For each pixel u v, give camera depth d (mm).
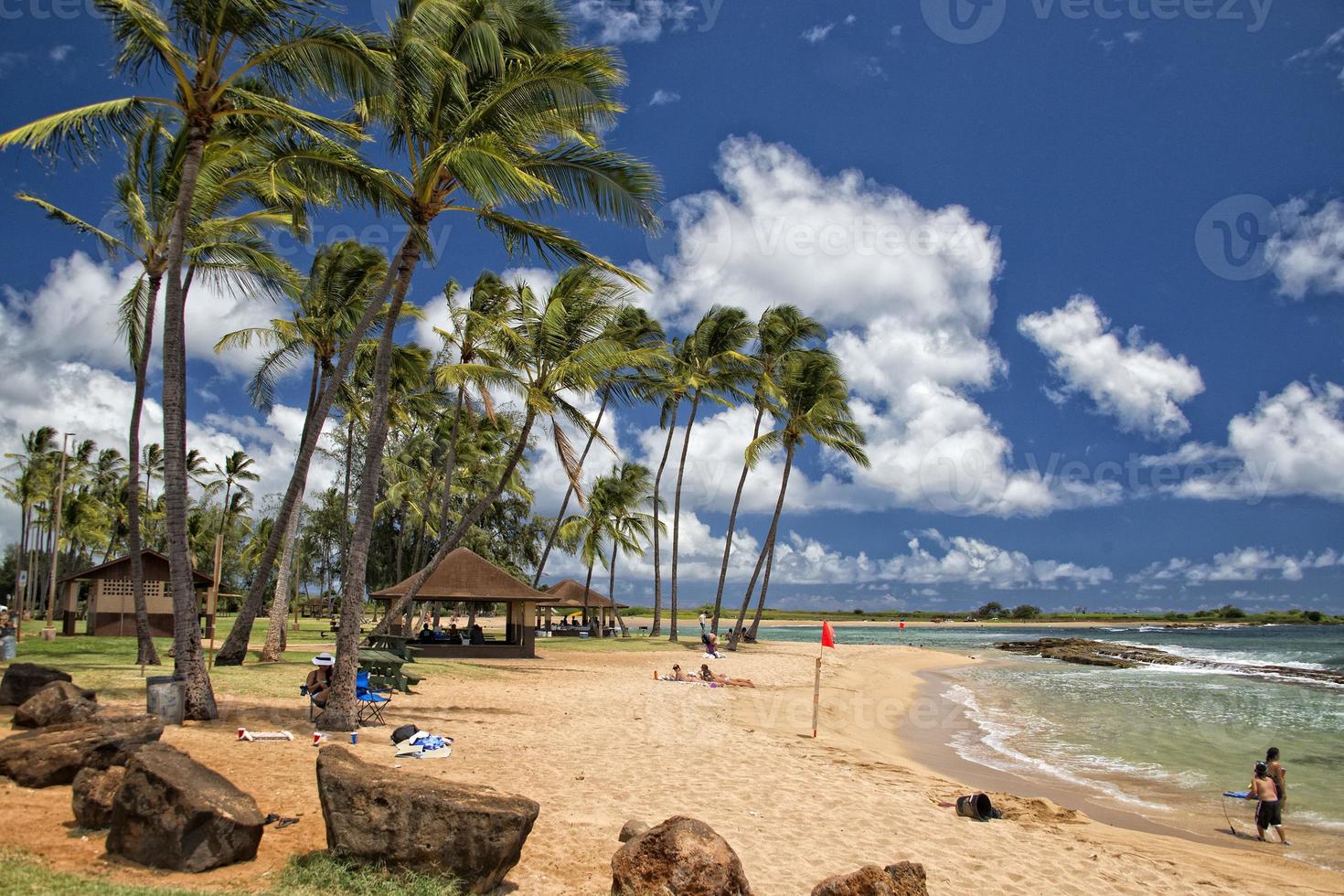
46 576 67625
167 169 15945
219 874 5598
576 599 48625
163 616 32406
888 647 57594
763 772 11164
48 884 4980
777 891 6484
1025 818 10445
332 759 6234
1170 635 97625
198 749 9539
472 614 38312
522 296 25250
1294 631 115375
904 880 5523
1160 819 11430
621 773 10258
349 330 23625
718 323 40562
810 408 39969
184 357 12227
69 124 11820
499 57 13438
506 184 11641
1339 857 9695
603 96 13453
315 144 13344
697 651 37000
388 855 5652
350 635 11742
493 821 5691
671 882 5312
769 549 45281
